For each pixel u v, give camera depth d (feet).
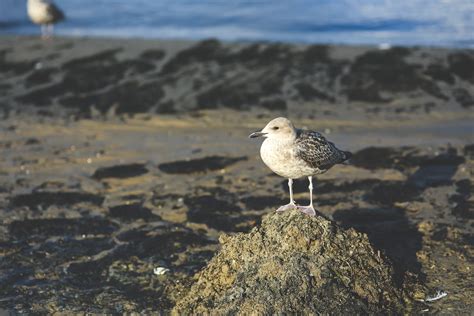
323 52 66.90
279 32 76.79
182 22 82.02
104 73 64.44
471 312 28.22
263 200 39.86
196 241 35.65
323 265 27.61
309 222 28.45
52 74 64.64
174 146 48.75
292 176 31.19
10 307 30.58
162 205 39.83
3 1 90.68
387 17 79.41
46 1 78.33
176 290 31.09
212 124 53.42
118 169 44.96
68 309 30.35
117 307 30.40
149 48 69.77
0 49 71.10
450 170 43.42
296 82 60.85
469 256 32.89
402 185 41.39
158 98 59.06
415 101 57.16
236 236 29.19
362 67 63.16
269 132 30.55
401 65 62.95
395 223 36.88
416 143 48.16
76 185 42.70
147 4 89.15
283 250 27.96
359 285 27.78
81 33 80.02
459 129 50.98
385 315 27.73
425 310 28.43
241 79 61.82
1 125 53.88
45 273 33.24
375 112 55.21
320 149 30.86
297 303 26.76
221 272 28.66
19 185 42.75
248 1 87.76
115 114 56.39
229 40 75.05
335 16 80.69
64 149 48.65
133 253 34.76
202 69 64.44
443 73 61.41
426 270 31.78
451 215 37.40
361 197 40.04
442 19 77.56
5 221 38.27
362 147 47.65
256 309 26.68
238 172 43.86
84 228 37.45
